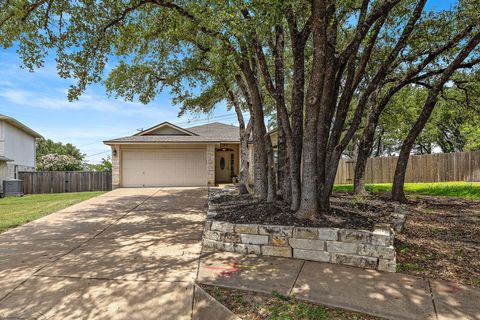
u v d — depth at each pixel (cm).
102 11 552
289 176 543
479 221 563
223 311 261
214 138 1502
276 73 515
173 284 314
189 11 505
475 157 1204
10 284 319
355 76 525
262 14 366
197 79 937
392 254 340
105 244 471
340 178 1594
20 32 550
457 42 697
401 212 556
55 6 528
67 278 333
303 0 402
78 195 1384
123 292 298
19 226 617
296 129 476
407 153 774
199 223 626
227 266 365
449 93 1036
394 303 262
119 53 603
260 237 409
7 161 1672
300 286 302
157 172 1463
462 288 292
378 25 487
